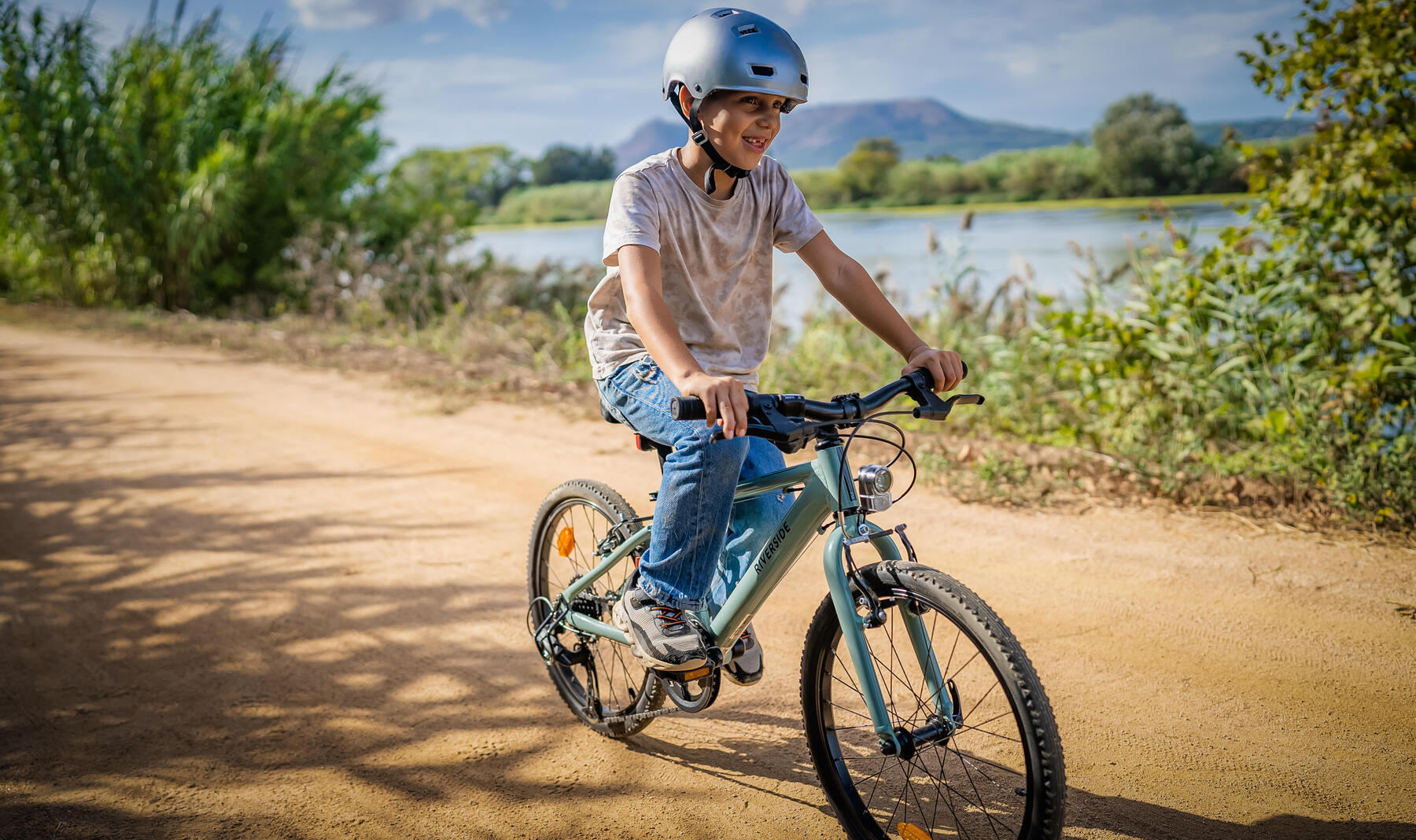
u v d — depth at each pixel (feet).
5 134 49.55
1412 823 8.25
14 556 15.75
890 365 24.86
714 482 7.79
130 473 20.33
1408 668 10.89
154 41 51.03
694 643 8.27
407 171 53.83
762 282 8.99
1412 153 17.25
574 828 8.61
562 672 10.77
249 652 12.29
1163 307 20.27
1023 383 21.89
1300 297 18.52
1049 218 65.26
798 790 9.15
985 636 6.79
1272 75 18.70
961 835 8.18
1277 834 8.16
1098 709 10.28
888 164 104.27
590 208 111.45
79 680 11.60
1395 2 17.44
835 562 7.44
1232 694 10.50
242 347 37.45
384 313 41.42
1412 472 15.76
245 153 49.08
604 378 8.64
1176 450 17.87
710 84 7.53
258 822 8.77
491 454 21.42
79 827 8.68
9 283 54.75
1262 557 14.23
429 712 10.77
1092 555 14.53
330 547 15.99
